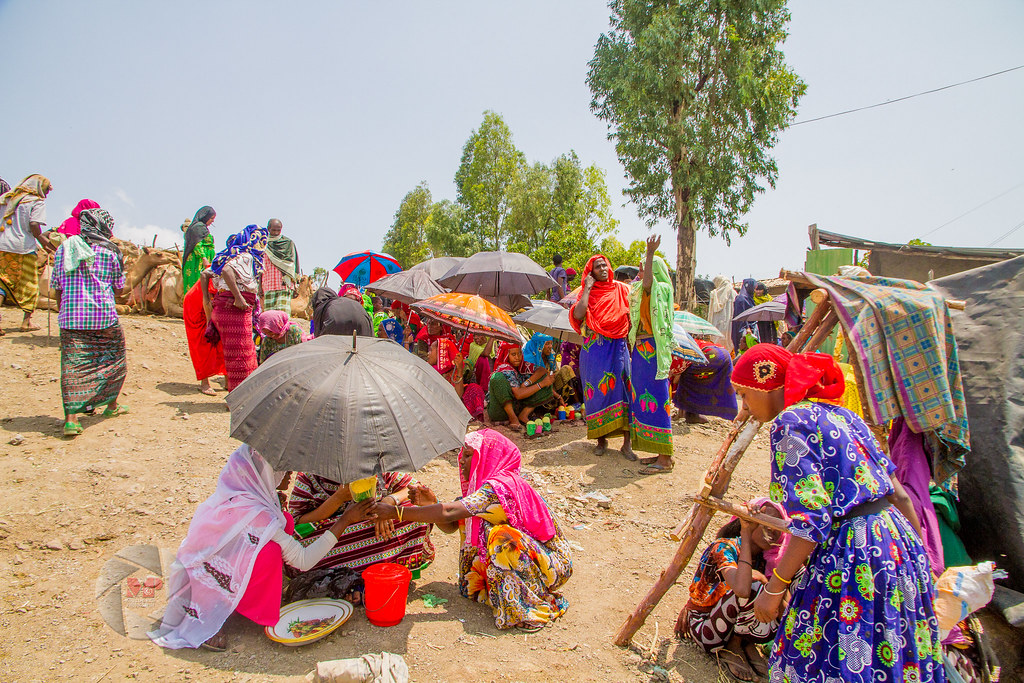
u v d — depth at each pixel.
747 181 26.03
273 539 3.18
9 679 2.80
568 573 3.87
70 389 5.70
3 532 3.97
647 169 25.55
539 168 39.25
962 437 3.41
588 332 6.42
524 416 7.55
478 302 6.43
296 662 3.04
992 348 3.81
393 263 12.20
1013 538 3.48
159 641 3.10
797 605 2.53
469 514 3.56
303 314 12.94
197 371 7.45
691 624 3.48
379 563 3.70
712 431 7.72
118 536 4.12
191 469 5.16
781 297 10.81
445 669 3.11
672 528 5.03
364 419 3.03
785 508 2.47
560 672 3.19
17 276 8.31
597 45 26.69
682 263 26.22
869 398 3.32
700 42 24.56
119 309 10.62
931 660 2.43
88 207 6.09
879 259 13.46
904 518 2.54
